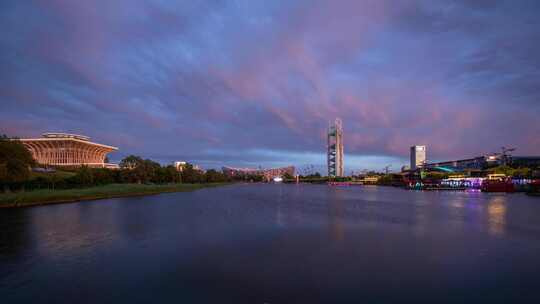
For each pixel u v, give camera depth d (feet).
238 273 58.44
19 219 127.24
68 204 197.57
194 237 90.43
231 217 136.36
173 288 51.11
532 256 69.77
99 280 54.60
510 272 58.95
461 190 435.12
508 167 451.12
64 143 628.69
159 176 476.95
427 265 63.31
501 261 66.13
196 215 143.23
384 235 94.27
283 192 413.59
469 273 58.39
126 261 65.87
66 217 133.59
